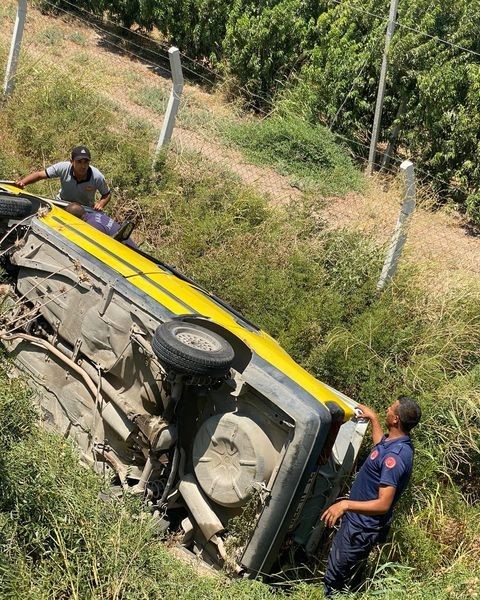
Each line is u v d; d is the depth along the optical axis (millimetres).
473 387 6383
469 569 5273
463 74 11625
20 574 3680
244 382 4641
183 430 4977
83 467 4516
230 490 4562
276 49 14406
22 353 5496
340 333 6844
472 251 9195
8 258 5949
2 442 4246
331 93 13180
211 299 5855
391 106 12734
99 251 5344
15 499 3955
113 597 3764
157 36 17484
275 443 4559
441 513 5805
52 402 5324
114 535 4016
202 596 4094
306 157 11828
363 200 8898
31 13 16781
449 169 11719
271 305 7129
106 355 5020
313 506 5148
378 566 5133
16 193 6434
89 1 17109
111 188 8859
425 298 7152
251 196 8703
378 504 4590
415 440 6160
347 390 6609
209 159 9734
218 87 14688
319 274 7520
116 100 12125
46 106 10320
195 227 8148
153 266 5559
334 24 13719
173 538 4789
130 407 4848
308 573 5074
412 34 12062
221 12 15133
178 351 4426
